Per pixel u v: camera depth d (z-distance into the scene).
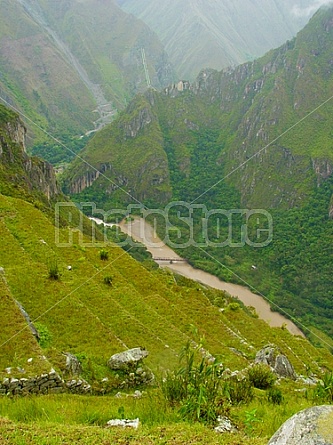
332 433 7.63
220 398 13.84
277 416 13.38
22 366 17.14
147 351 22.36
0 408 13.70
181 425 11.20
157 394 15.46
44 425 11.00
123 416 12.79
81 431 10.54
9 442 9.73
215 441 10.14
